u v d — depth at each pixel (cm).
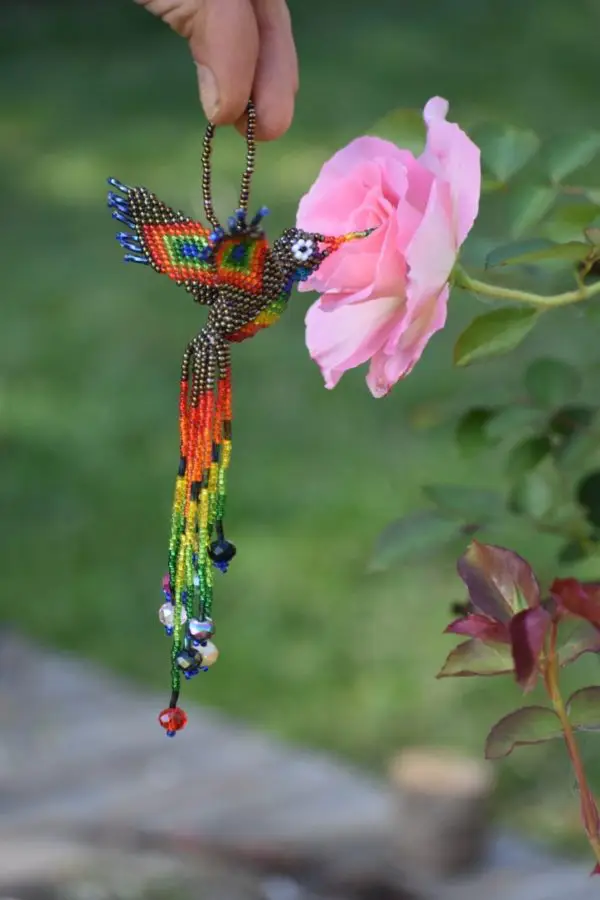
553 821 429
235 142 1191
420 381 775
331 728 495
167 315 918
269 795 385
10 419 779
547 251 141
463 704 503
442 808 341
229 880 263
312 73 1370
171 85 1352
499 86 1346
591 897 329
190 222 139
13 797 391
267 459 713
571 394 177
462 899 331
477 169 128
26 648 497
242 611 576
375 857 346
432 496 173
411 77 1368
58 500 683
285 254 135
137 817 375
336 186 133
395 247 128
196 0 146
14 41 1505
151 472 709
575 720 124
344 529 640
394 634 555
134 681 524
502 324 147
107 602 590
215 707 510
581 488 168
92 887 247
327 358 132
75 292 959
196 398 141
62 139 1245
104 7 1573
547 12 1527
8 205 1118
